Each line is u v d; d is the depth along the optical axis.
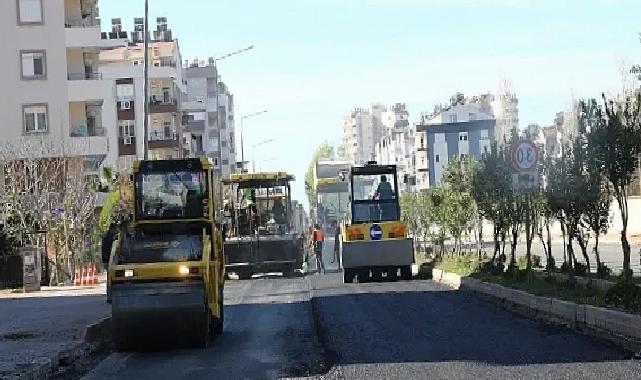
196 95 148.88
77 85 61.97
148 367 16.16
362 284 35.53
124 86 90.25
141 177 20.72
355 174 38.03
